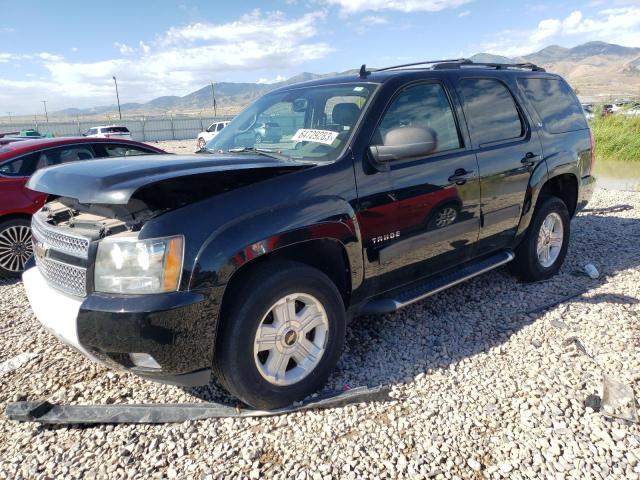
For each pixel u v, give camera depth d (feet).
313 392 9.71
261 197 8.70
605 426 8.52
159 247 7.70
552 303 13.66
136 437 8.67
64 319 8.50
